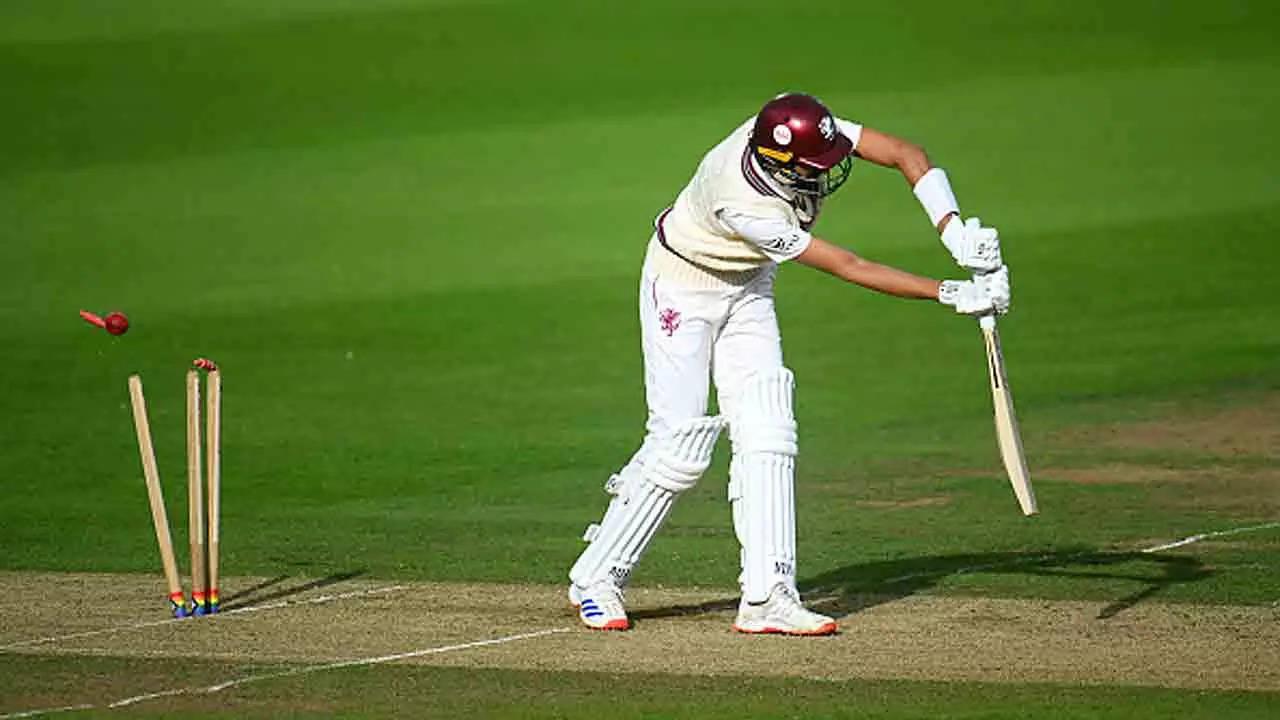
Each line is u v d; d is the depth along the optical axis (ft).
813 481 108.58
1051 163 214.90
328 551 91.50
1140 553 87.97
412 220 198.90
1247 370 137.80
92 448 119.24
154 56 272.72
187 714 62.49
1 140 237.45
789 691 64.69
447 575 85.66
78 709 63.26
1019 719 61.05
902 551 89.81
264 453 117.50
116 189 214.90
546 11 292.20
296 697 64.49
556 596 80.94
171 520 100.32
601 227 194.59
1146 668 67.15
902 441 119.44
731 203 71.20
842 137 71.61
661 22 285.23
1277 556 86.84
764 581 72.79
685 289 74.33
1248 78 250.78
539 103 250.98
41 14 296.51
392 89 257.55
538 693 64.75
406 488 107.96
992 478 107.96
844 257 71.05
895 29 279.90
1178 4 287.89
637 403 131.95
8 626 75.87
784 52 269.85
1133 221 190.39
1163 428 120.67
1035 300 164.04
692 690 64.95
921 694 64.13
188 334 155.02
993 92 248.32
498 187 212.84
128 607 79.51
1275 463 109.81
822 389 135.95
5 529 97.81
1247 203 196.13
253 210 204.44
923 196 71.92
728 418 75.87
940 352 147.54
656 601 80.12
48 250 188.14
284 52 274.16
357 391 135.74
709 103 247.50
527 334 154.81
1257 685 64.80
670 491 74.90
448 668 68.33
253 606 79.30
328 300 166.81
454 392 135.44
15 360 146.00
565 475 111.24
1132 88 248.11
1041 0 292.40
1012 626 73.87
